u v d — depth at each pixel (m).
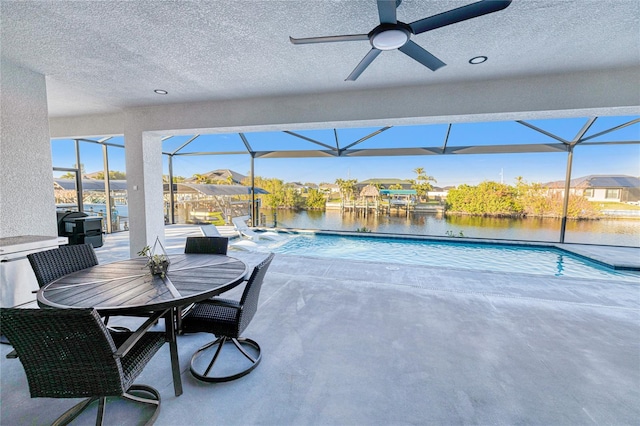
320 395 1.90
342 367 2.19
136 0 2.08
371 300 3.44
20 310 1.26
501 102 3.74
